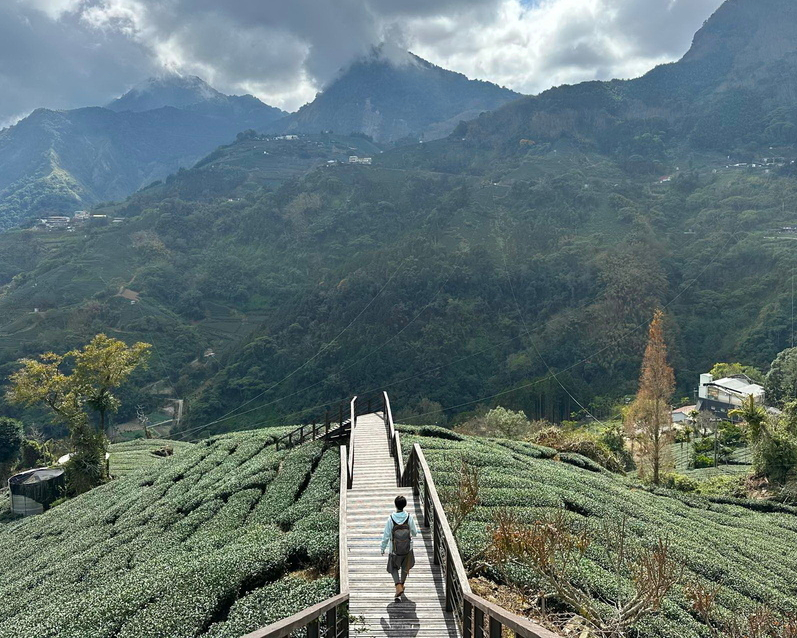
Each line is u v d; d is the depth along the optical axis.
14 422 50.22
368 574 10.99
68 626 12.05
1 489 45.94
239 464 25.58
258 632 5.13
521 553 10.49
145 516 21.11
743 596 15.18
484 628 7.62
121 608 12.14
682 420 71.62
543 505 18.70
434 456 23.39
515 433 46.72
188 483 24.64
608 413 80.81
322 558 13.33
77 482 35.66
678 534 19.50
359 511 14.42
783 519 26.70
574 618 11.16
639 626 11.83
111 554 18.09
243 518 18.27
